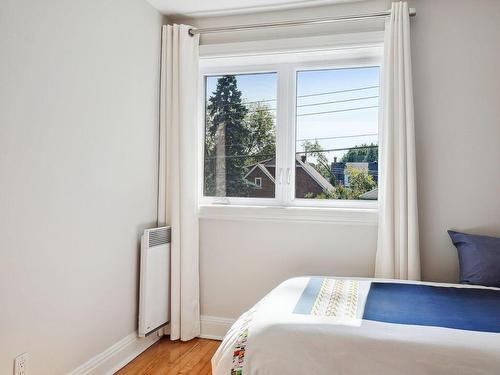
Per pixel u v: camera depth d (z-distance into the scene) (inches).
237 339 70.0
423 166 110.3
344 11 116.4
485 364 57.3
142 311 110.7
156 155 123.0
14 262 73.9
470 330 64.4
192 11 122.6
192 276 123.3
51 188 82.2
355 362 61.1
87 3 91.7
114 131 102.4
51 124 81.7
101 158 97.7
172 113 123.1
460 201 108.3
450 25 108.7
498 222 105.9
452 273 108.6
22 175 75.1
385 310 73.8
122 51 105.2
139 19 112.7
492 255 96.4
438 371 58.1
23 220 75.6
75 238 89.4
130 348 110.3
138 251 114.3
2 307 71.7
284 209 120.4
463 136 108.0
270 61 125.7
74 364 89.7
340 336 63.6
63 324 86.2
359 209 116.8
